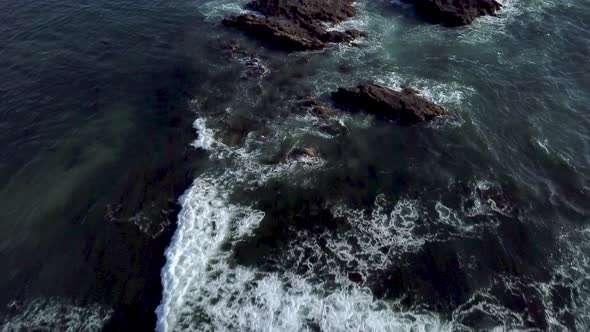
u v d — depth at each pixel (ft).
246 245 92.27
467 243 92.53
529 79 138.21
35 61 143.54
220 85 136.05
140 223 96.68
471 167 109.50
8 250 91.76
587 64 144.15
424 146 115.55
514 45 153.79
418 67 144.05
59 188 104.37
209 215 98.02
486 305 81.92
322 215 98.53
